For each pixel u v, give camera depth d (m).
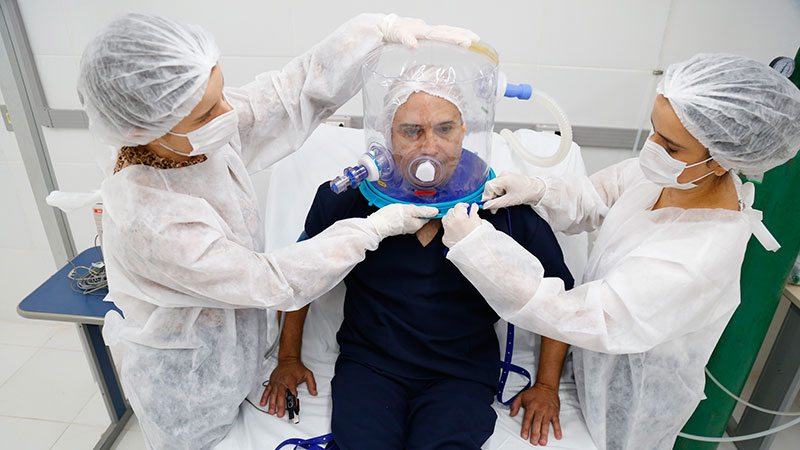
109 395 1.70
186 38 0.82
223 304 0.97
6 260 2.12
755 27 1.50
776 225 1.22
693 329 0.96
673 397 1.07
